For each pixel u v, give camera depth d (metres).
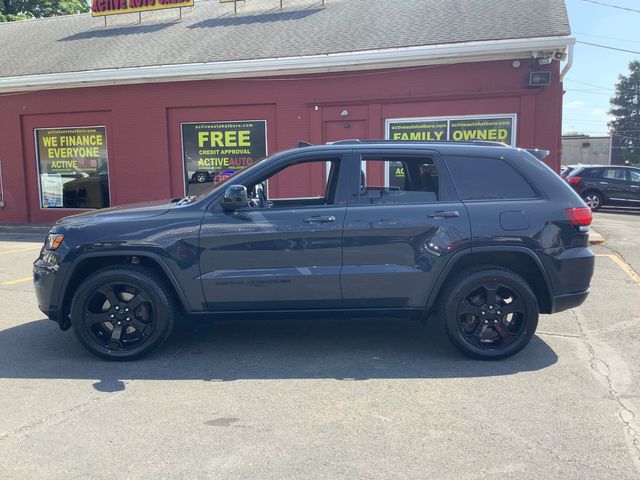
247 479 3.07
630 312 6.43
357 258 4.84
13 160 15.52
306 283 4.84
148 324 4.96
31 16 31.67
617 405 3.98
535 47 11.39
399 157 5.03
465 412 3.88
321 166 6.71
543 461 3.24
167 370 4.75
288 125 13.42
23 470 3.18
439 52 11.96
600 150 52.97
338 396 4.18
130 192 14.65
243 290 4.87
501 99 12.20
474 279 4.82
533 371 4.65
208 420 3.79
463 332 4.91
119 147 14.55
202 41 15.12
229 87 13.66
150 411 3.94
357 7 15.88
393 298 4.89
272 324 6.11
